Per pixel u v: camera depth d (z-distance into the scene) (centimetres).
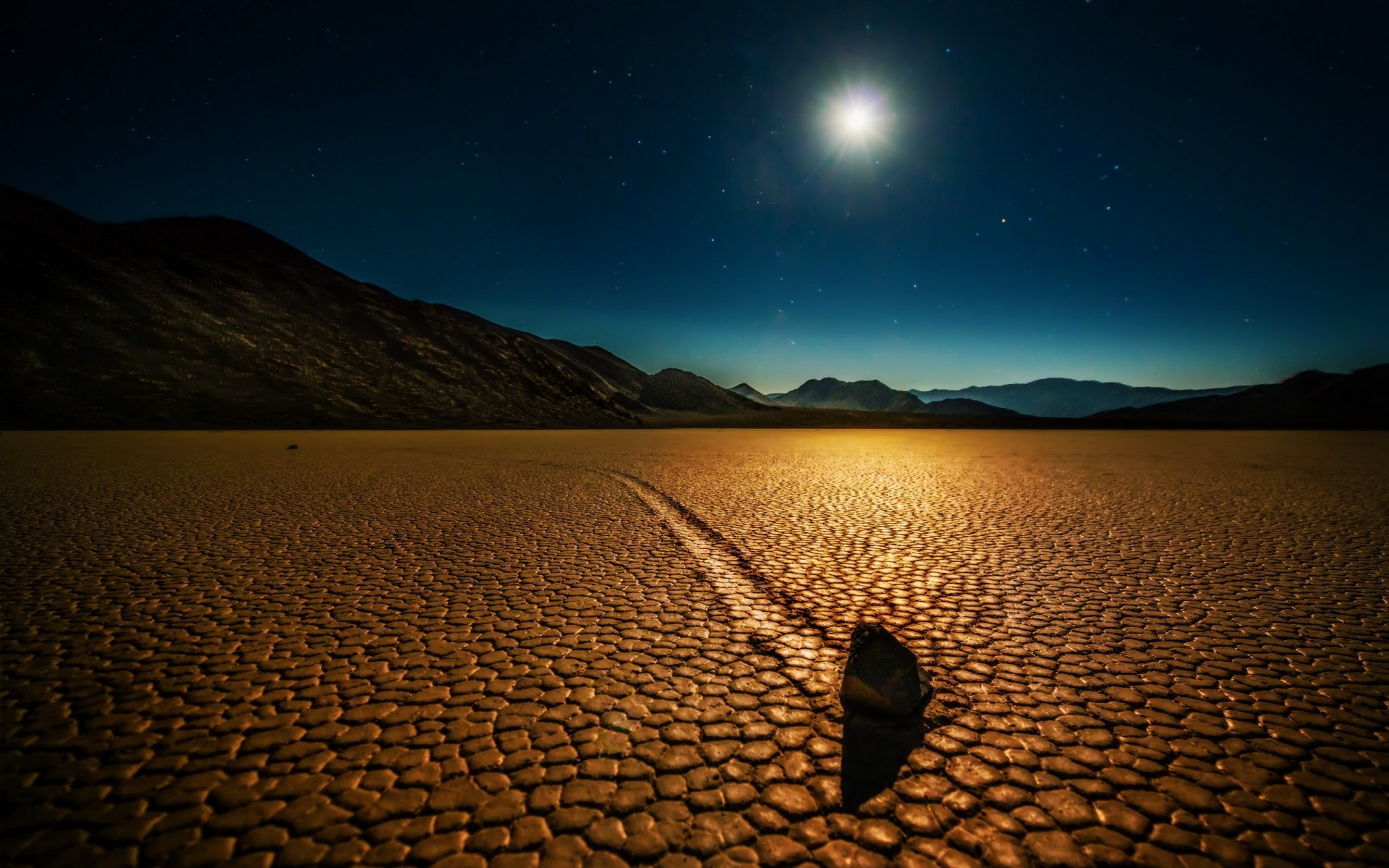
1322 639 441
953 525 882
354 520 912
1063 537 800
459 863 221
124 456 2039
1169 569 635
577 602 525
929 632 455
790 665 397
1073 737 308
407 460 2042
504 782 268
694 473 1656
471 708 336
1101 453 2623
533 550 718
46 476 1424
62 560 667
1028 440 4153
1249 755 291
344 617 487
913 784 268
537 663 398
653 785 267
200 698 347
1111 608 511
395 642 435
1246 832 238
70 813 247
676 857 225
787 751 294
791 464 1991
